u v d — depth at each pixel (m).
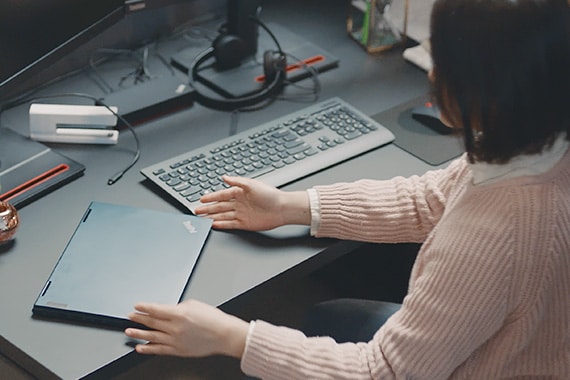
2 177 1.65
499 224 1.20
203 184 1.66
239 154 1.73
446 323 1.22
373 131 1.83
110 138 1.78
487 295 1.20
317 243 1.58
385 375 1.28
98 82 1.98
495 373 1.29
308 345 1.34
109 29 2.04
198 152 1.73
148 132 1.83
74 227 1.57
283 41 2.14
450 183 1.54
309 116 1.85
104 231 1.54
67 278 1.43
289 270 1.52
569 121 1.18
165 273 1.46
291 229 1.60
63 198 1.64
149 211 1.59
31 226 1.56
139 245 1.51
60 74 1.99
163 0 1.86
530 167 1.22
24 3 1.59
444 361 1.24
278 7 2.31
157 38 2.14
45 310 1.38
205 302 1.43
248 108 1.93
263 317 2.32
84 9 1.73
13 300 1.41
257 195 1.57
